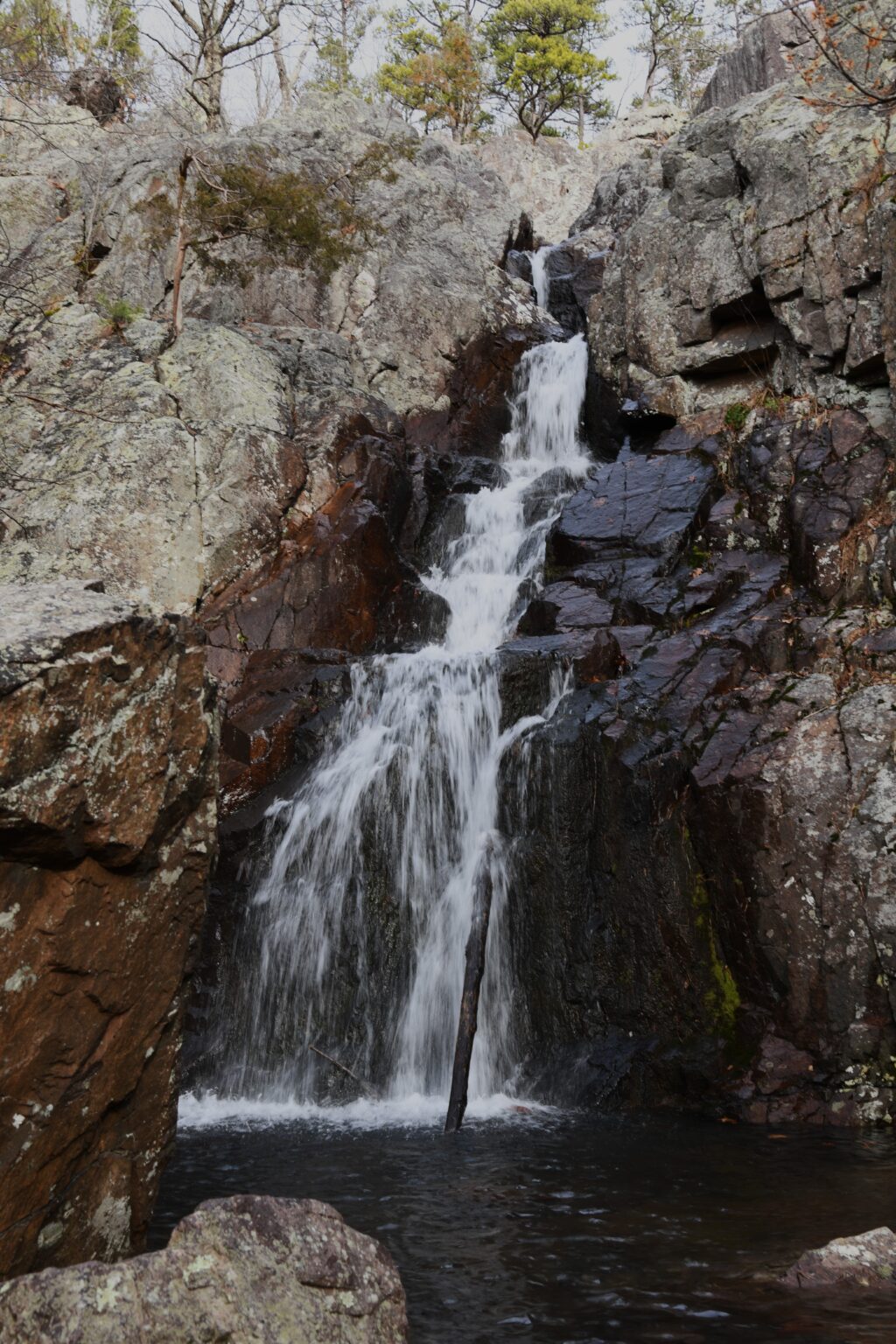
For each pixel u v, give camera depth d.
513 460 17.45
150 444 13.72
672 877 9.55
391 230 19.00
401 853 10.80
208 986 10.72
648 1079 9.13
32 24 22.39
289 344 16.62
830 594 11.34
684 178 15.04
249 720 12.08
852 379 12.98
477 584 14.31
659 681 10.67
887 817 8.85
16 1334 3.19
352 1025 10.37
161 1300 3.29
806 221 13.33
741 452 13.34
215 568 13.45
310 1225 3.71
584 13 43.25
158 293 17.47
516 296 19.86
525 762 10.52
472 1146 7.64
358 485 14.34
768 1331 4.27
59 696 3.58
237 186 16.52
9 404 14.73
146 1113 4.26
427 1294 4.75
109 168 18.92
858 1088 8.47
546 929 10.08
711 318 14.70
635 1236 5.51
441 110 40.94
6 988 3.60
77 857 3.73
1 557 13.07
